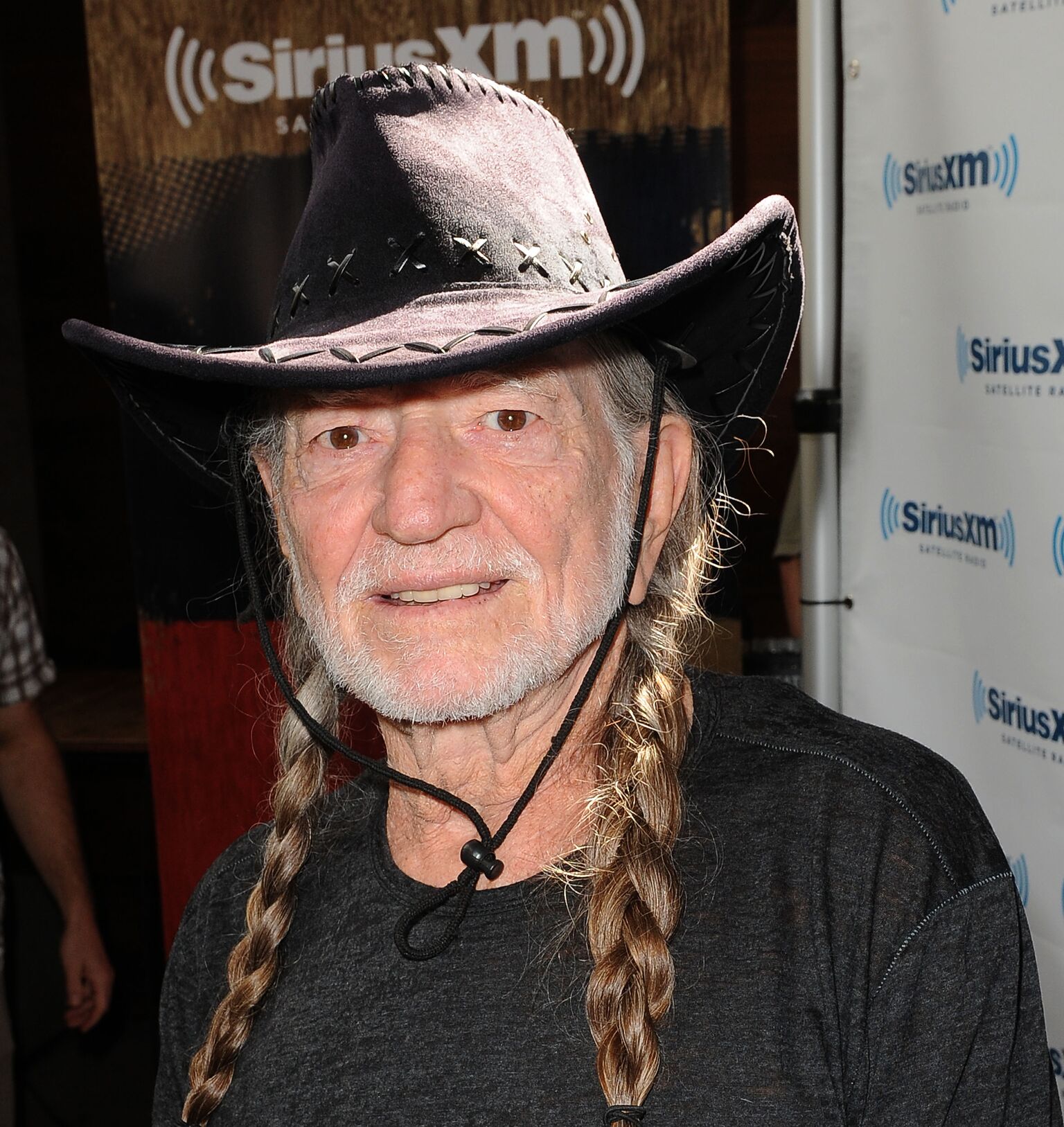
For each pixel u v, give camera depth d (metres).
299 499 0.94
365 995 0.92
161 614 2.08
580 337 0.81
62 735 3.27
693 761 0.95
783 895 0.85
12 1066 2.22
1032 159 1.35
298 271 0.93
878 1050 0.81
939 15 1.47
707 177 1.85
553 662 0.89
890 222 1.61
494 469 0.88
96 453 4.29
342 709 1.37
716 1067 0.81
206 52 1.94
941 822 0.87
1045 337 1.35
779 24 3.89
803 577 1.80
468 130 0.90
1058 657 1.35
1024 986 0.85
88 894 2.44
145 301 2.01
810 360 1.75
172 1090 1.09
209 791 2.11
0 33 4.09
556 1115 0.83
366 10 1.89
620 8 1.82
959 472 1.52
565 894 0.90
